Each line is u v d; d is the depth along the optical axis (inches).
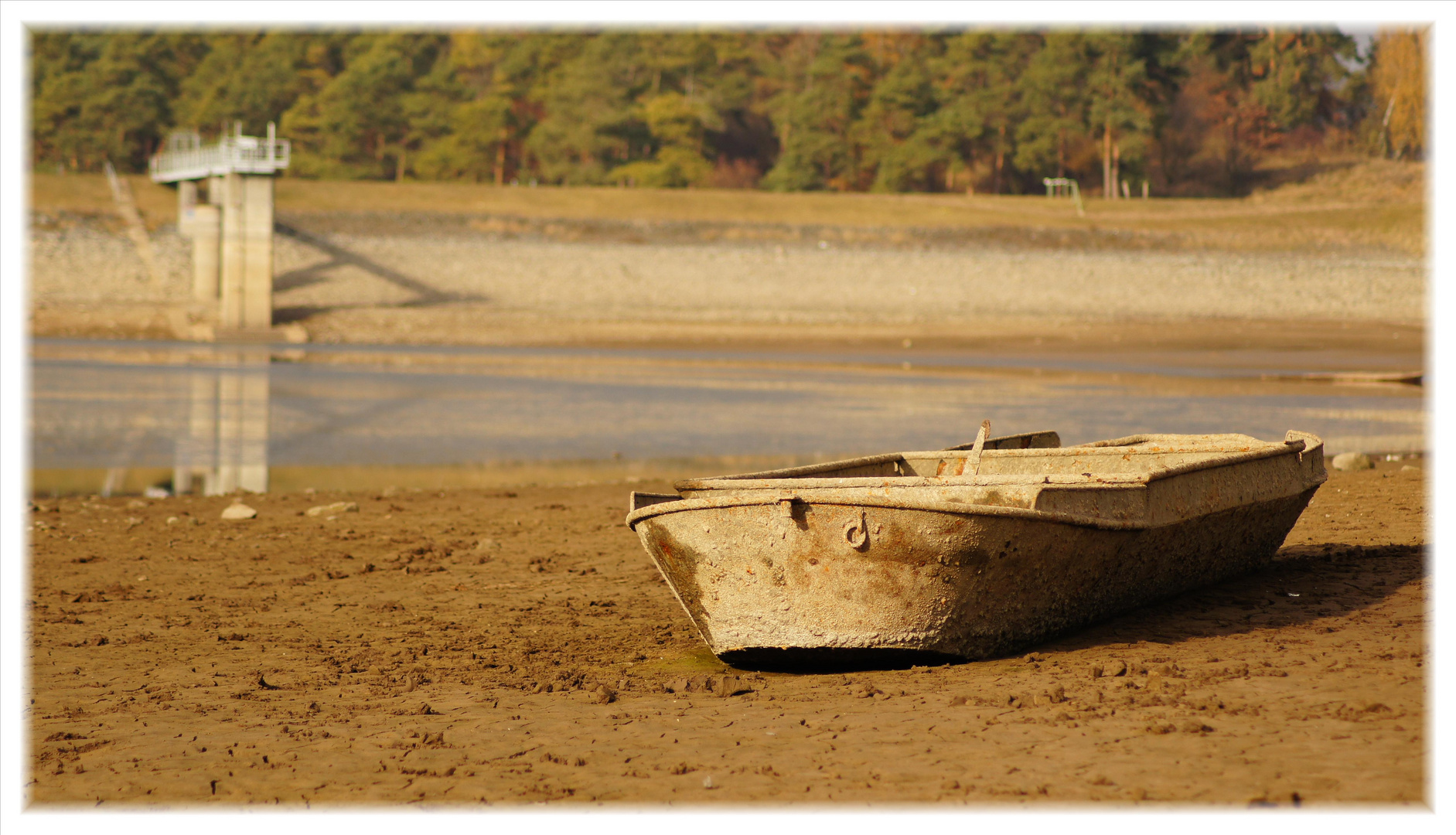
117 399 1847.9
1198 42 7421.3
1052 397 1971.0
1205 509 509.4
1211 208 6097.4
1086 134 7066.9
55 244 4180.6
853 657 454.6
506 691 447.5
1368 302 4104.3
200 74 7278.5
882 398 1966.0
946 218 5610.2
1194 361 2783.0
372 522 878.4
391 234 4778.5
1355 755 325.4
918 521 430.0
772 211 5590.6
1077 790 311.1
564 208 5418.3
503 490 1048.8
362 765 359.3
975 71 7372.1
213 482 1155.9
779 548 447.8
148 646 530.3
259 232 3572.8
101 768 360.2
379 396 1969.7
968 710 389.7
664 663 495.8
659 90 7613.2
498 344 3331.7
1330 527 710.5
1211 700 381.7
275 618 587.8
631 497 490.6
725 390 2096.5
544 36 7755.9
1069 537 452.4
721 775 339.0
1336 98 7564.0
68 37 6914.4
